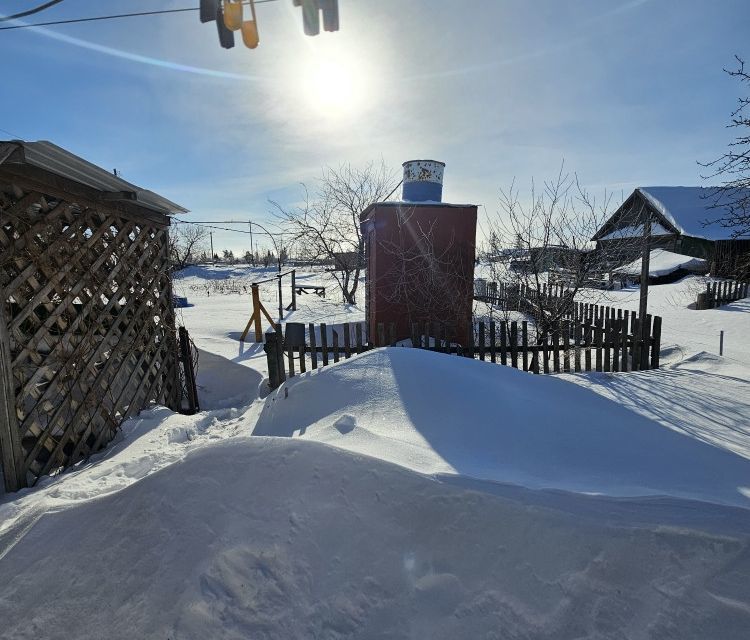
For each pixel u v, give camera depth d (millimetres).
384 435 2625
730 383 5012
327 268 18438
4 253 3152
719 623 1380
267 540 1805
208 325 11227
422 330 8125
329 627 1535
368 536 1772
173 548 1854
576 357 5953
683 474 2395
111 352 4387
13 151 2791
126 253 4766
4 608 1764
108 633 1616
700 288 14805
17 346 3283
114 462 3463
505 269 8594
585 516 1713
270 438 2287
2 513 2602
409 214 8016
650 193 21047
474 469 2180
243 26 2227
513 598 1522
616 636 1391
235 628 1552
